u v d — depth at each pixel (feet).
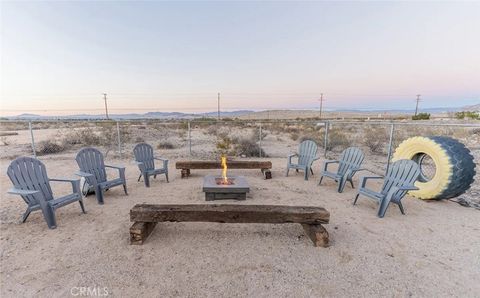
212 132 52.85
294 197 14.73
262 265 7.81
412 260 8.23
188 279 7.06
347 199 14.47
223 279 7.08
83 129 45.01
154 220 9.11
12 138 43.98
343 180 15.64
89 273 7.26
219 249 8.75
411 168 12.12
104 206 12.91
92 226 10.51
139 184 17.19
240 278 7.14
